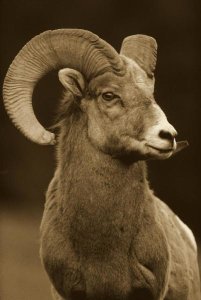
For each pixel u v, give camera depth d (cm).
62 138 2789
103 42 2731
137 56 2855
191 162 7444
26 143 7450
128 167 2716
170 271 2830
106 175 2703
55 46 2769
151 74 2844
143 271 2708
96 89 2722
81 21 7894
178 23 7769
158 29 7794
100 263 2698
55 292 2877
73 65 2766
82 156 2722
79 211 2703
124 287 2706
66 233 2720
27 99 2752
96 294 2712
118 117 2680
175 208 7444
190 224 7388
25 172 7362
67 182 2733
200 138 7456
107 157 2706
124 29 7825
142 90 2688
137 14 7819
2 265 5144
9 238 5950
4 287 4828
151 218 2752
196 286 3119
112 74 2711
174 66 7694
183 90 7644
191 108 7562
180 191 7438
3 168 7350
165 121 2619
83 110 2741
